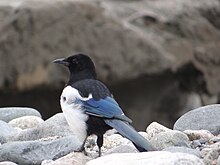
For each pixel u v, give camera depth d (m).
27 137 8.86
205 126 8.88
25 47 17.14
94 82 7.75
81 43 17.47
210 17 19.58
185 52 18.53
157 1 19.39
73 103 7.57
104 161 6.62
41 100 17.53
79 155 7.44
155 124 8.88
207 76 18.95
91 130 7.57
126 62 17.75
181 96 18.81
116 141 8.51
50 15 17.30
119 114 7.47
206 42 19.08
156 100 18.53
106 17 17.77
